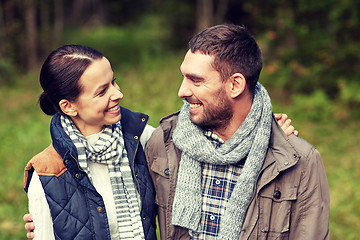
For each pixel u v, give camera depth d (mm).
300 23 10086
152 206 2094
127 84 12305
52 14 20125
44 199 1921
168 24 21062
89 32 24703
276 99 10320
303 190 2018
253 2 10688
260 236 2014
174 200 2068
